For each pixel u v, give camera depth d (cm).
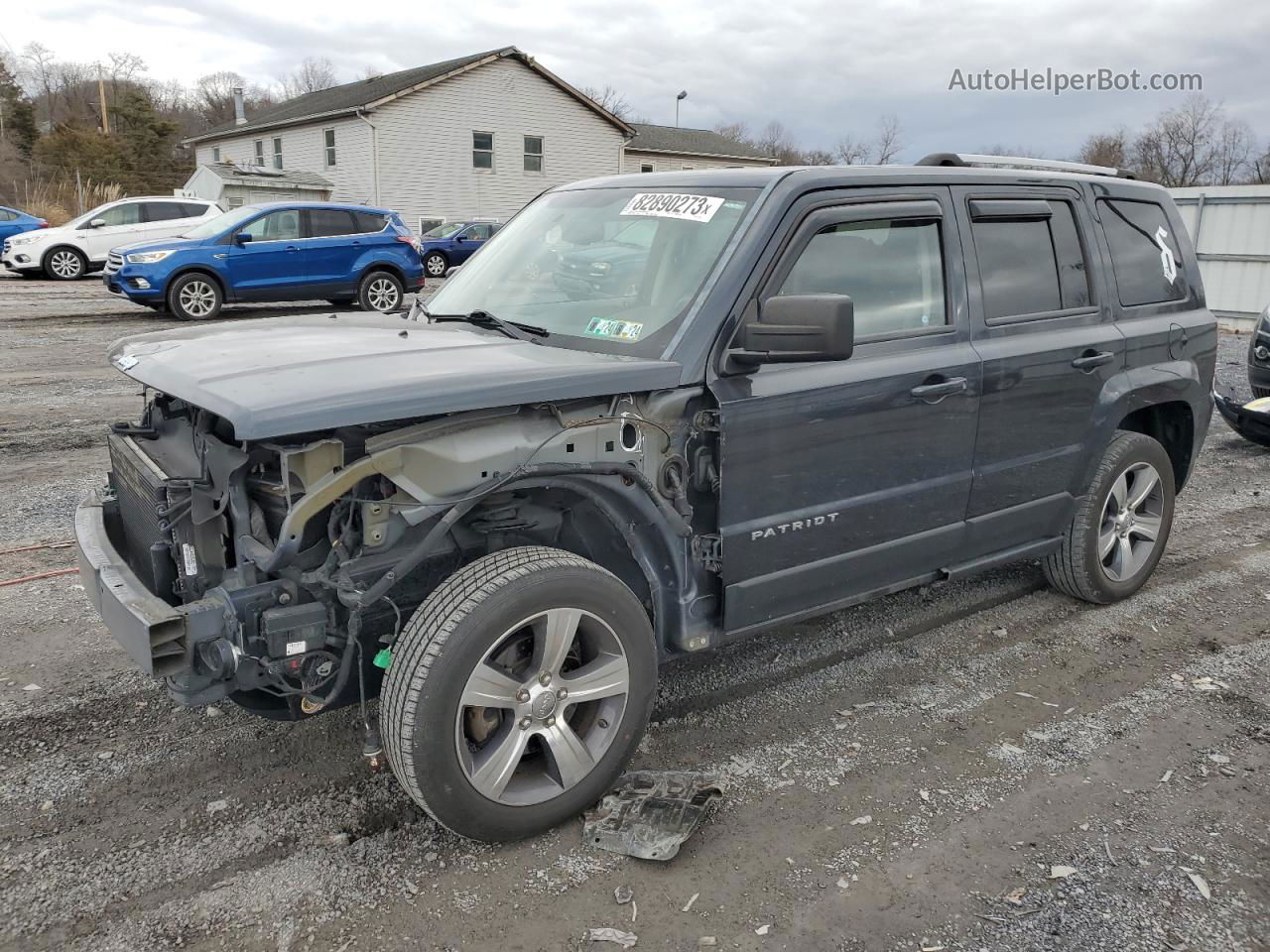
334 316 411
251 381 266
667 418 309
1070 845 297
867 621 474
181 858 283
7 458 731
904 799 321
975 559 424
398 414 253
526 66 3341
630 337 325
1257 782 334
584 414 295
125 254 1527
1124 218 479
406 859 285
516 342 335
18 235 2170
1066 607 494
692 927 258
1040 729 370
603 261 362
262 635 264
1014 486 419
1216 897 274
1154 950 253
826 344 290
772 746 354
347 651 270
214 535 282
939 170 394
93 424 842
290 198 3325
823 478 346
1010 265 414
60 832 294
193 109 9125
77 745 344
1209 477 779
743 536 328
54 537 562
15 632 435
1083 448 448
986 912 267
